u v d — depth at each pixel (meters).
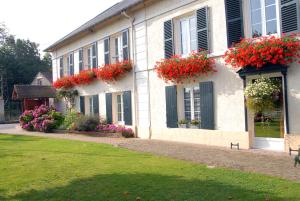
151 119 14.29
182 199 5.57
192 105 12.45
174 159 9.09
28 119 21.36
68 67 22.69
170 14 13.02
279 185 6.05
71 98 21.33
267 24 9.68
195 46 12.23
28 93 24.89
